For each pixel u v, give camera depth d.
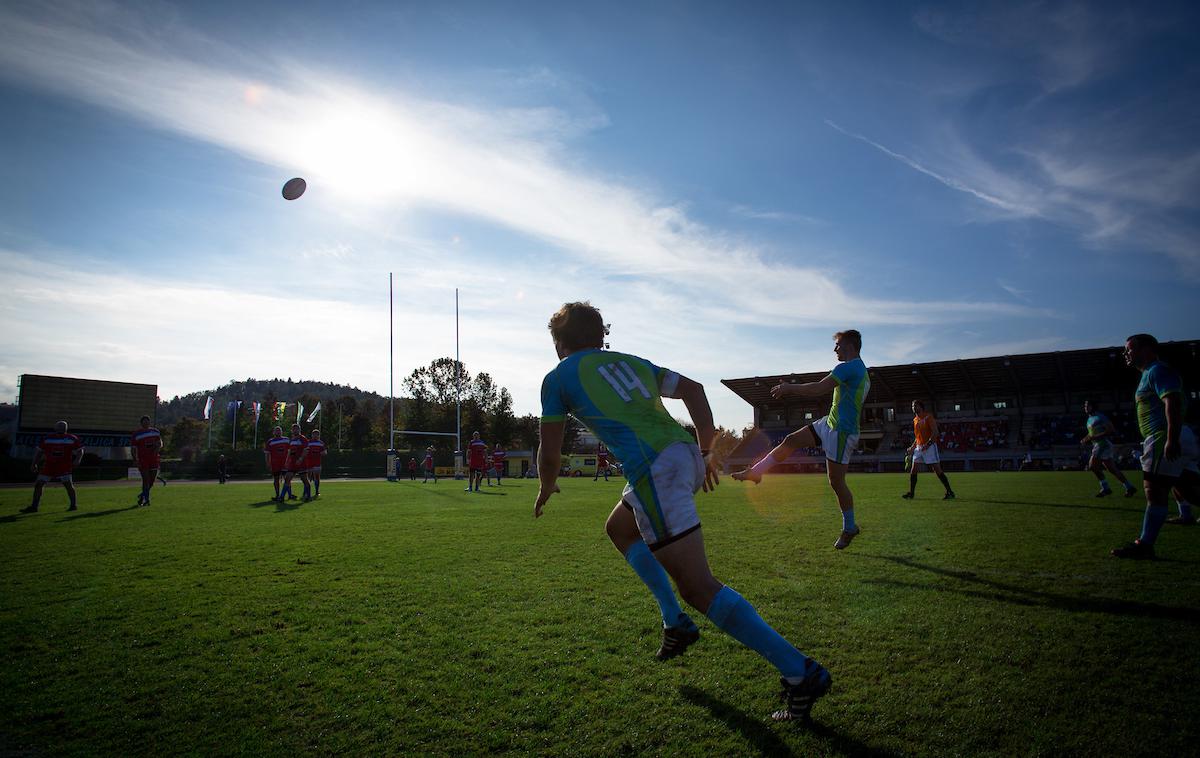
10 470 37.47
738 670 3.01
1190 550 5.69
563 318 3.04
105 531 8.63
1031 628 3.43
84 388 46.97
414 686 2.90
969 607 3.87
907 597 4.14
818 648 3.21
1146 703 2.50
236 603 4.39
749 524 8.38
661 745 2.30
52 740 2.42
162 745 2.38
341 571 5.51
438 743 2.36
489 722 2.52
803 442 6.26
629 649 3.34
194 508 13.07
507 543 7.18
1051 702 2.53
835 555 5.78
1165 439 5.17
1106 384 51.19
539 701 2.71
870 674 2.87
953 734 2.30
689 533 2.48
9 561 6.12
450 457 56.03
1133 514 8.64
